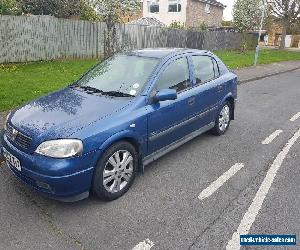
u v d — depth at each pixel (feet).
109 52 58.13
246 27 96.94
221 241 11.41
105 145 12.60
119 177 13.71
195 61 18.57
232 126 24.34
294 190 14.99
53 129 12.26
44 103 14.61
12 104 25.14
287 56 94.63
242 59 72.74
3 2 49.52
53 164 11.64
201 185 15.21
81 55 53.98
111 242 11.15
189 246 11.11
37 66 43.98
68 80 36.14
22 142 12.50
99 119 12.88
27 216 12.39
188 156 18.44
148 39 66.33
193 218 12.66
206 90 18.65
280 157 18.70
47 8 60.75
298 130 23.88
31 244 10.92
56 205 13.15
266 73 54.34
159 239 11.39
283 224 12.44
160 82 15.64
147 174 16.10
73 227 11.85
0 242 10.96
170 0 116.16
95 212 12.78
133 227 11.98
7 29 43.45
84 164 12.11
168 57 16.69
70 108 13.80
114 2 60.39
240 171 16.80
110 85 15.78
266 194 14.57
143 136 14.44
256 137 22.00
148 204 13.48
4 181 14.79
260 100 34.09
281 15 120.16
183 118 16.98
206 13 126.00
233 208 13.41
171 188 14.83
